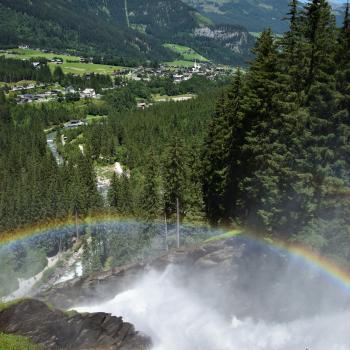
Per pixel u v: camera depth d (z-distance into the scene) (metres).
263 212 31.22
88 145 140.00
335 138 28.59
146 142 131.12
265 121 33.38
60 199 83.19
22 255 78.12
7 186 93.50
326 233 28.67
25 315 26.64
